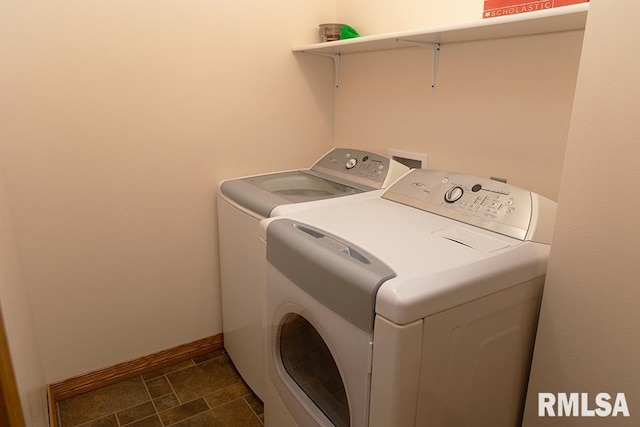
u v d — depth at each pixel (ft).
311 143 7.61
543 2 3.88
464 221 4.25
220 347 7.39
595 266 3.12
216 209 6.79
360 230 4.00
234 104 6.61
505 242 3.73
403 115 6.44
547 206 4.00
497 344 3.47
